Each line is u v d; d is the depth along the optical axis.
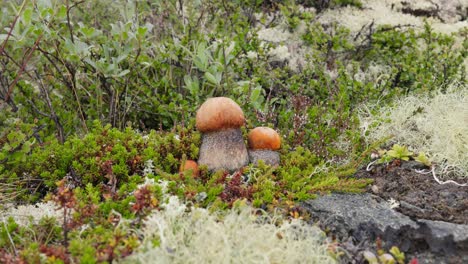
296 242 0.59
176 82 0.98
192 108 0.89
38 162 0.75
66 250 0.59
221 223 0.61
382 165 0.78
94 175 0.73
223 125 0.73
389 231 0.64
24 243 0.61
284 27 1.15
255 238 0.59
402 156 0.78
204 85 0.96
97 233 0.60
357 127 0.85
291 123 0.86
